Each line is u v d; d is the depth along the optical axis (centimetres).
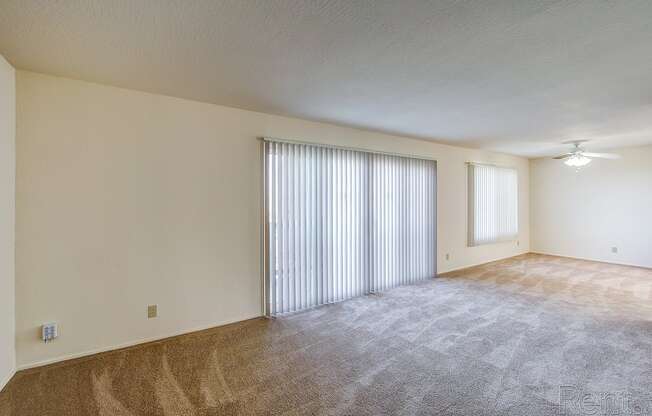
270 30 185
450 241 589
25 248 248
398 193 497
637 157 618
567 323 347
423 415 201
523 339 309
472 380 240
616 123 408
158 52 214
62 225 261
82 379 238
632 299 430
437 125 423
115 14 169
